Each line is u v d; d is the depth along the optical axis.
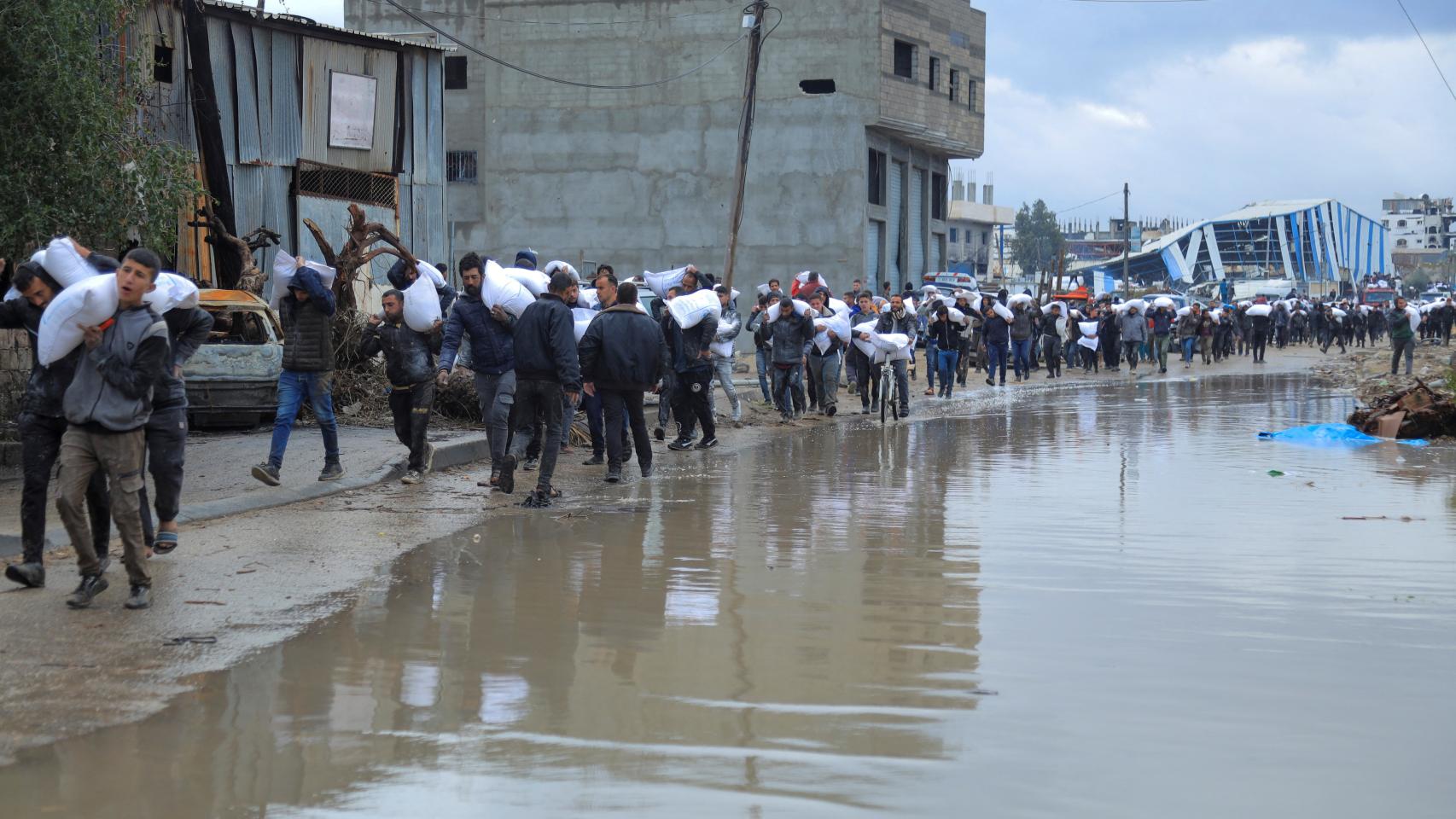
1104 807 4.06
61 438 6.69
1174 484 11.98
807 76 44.62
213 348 13.77
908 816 3.99
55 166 10.72
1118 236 163.00
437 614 6.59
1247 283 115.56
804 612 6.71
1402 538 8.99
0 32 9.98
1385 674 5.59
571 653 5.85
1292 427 18.27
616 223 46.06
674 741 4.67
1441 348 48.34
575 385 10.14
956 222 98.06
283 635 6.12
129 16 12.96
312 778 4.28
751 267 45.44
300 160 23.27
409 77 25.64
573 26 45.81
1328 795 4.17
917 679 5.46
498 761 4.45
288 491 10.16
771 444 15.57
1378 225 180.62
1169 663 5.74
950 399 24.09
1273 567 7.94
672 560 8.12
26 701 5.05
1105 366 35.53
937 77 48.56
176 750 4.55
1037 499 10.92
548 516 9.81
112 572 7.34
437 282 12.73
